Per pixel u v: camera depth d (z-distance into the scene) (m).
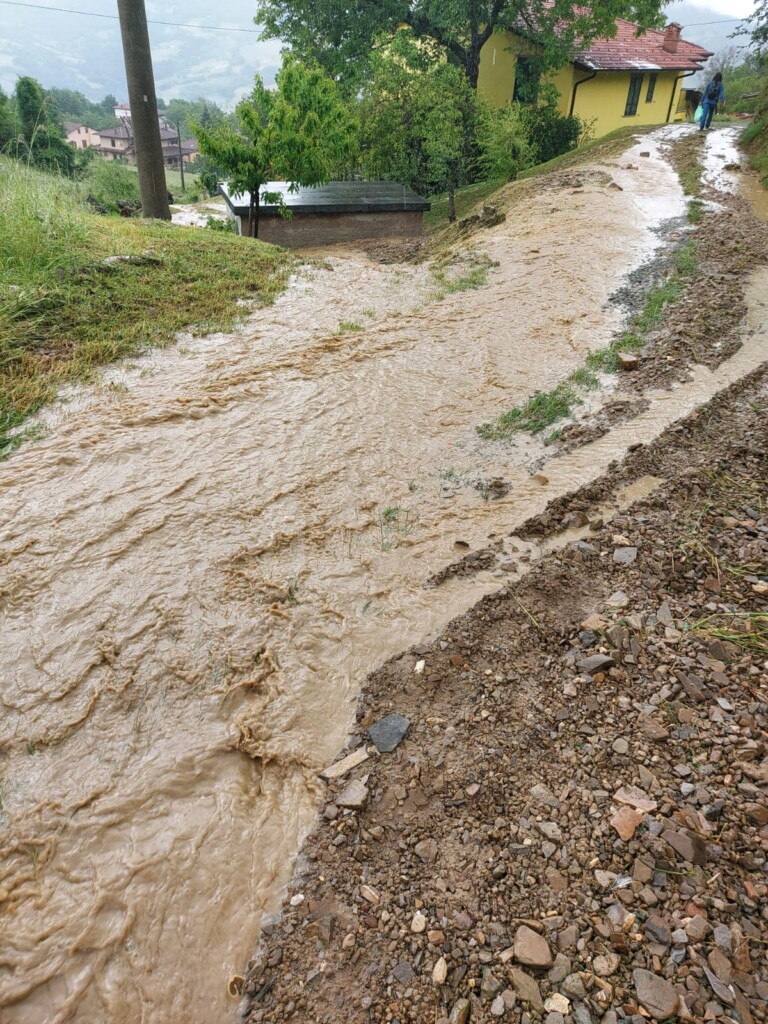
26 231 8.07
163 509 4.72
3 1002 2.34
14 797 2.97
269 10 24.28
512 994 2.23
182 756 3.20
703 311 8.02
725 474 5.11
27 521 4.48
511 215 14.39
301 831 2.93
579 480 5.29
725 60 42.84
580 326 8.20
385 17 22.81
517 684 3.51
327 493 5.10
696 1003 2.14
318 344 7.41
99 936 2.53
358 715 3.46
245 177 13.70
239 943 2.53
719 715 3.15
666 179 15.48
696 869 2.53
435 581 4.33
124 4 12.34
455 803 2.93
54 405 5.77
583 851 2.65
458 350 7.56
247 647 3.79
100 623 3.83
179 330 7.39
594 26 22.36
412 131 21.66
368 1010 2.26
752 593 3.89
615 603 3.95
